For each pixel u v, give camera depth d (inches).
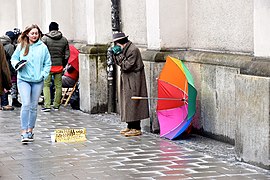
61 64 565.0
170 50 439.5
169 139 408.8
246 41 374.9
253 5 355.6
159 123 418.0
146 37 479.5
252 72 323.9
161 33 435.2
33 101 414.9
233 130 382.6
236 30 383.9
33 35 411.2
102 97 548.4
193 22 432.8
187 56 423.8
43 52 414.0
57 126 477.1
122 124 482.6
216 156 354.9
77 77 579.8
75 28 634.2
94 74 543.8
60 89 570.9
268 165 316.8
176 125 403.2
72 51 578.6
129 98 424.5
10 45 577.3
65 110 572.1
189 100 390.6
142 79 426.6
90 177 311.6
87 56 543.2
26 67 410.0
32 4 712.4
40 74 413.1
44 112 557.9
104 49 545.3
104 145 395.9
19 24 712.4
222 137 394.6
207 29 415.5
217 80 395.2
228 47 393.7
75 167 335.3
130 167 331.9
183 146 386.3
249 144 329.7
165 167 330.0
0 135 441.7
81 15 612.4
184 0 438.9
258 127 321.7
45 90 560.7
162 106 408.2
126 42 424.2
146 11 451.8
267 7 320.8
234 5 383.9
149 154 364.5
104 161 348.5
